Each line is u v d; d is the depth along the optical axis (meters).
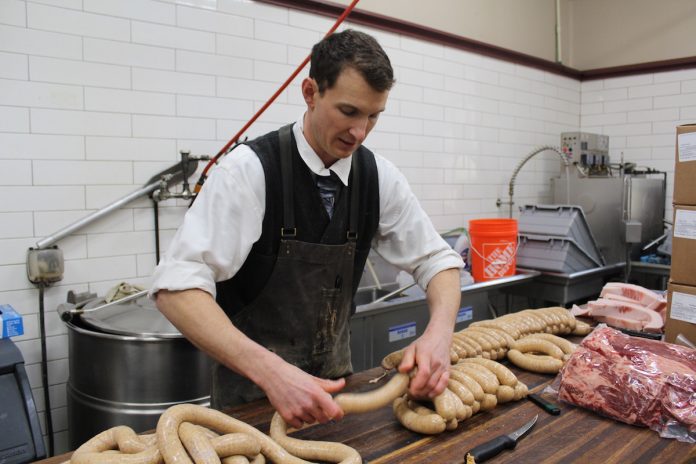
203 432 1.03
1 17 2.19
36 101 2.29
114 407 1.98
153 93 2.58
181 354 1.96
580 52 5.09
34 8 2.26
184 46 2.65
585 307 2.25
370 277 3.14
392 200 1.58
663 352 1.44
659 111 4.64
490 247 3.09
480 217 4.23
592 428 1.30
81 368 2.08
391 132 3.55
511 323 1.86
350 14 3.25
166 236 2.66
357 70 1.11
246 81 2.87
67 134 2.37
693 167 1.64
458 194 4.04
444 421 1.25
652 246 4.09
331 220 1.45
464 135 4.03
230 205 1.28
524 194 4.63
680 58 4.50
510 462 1.14
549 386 1.53
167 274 1.20
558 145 4.91
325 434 1.27
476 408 1.35
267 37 2.93
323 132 1.23
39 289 2.29
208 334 1.14
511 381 1.43
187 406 1.07
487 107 4.20
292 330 1.49
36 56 2.28
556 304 4.03
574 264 3.35
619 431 1.29
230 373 1.53
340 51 1.13
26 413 1.64
